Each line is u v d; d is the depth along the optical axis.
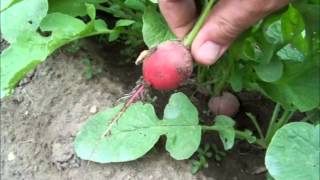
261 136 0.29
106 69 0.31
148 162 0.27
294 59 0.27
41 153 0.28
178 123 0.26
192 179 0.27
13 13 0.26
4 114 0.30
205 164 0.27
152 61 0.21
